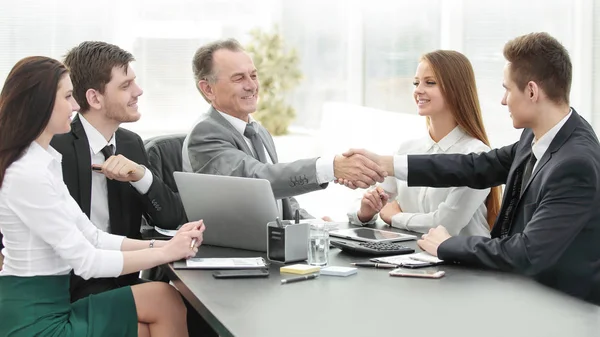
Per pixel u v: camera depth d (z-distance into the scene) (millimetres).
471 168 2889
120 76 2875
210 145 3109
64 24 5363
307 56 6391
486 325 1819
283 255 2502
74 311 2408
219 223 2750
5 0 5211
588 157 2348
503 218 2633
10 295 2328
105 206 2930
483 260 2373
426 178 2902
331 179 2945
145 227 3189
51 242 2314
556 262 2398
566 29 4703
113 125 2945
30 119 2311
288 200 3320
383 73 5855
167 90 5723
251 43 6062
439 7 5246
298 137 6098
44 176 2314
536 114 2492
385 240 2834
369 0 5945
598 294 2369
